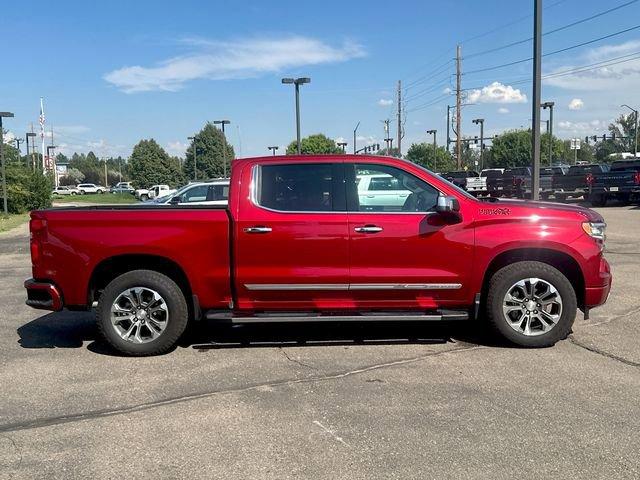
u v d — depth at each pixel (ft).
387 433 13.20
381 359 18.52
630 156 171.63
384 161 19.31
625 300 25.80
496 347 19.56
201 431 13.52
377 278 18.81
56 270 19.08
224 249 18.84
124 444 12.94
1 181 110.83
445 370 17.33
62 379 17.17
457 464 11.76
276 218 18.74
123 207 20.07
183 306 19.15
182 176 369.50
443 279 18.92
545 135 312.71
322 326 22.88
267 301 19.20
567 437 12.85
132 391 16.12
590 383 16.03
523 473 11.37
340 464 11.85
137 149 350.02
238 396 15.60
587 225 19.12
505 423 13.60
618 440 12.67
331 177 19.19
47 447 12.84
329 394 15.61
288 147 295.07
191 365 18.26
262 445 12.76
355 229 18.67
